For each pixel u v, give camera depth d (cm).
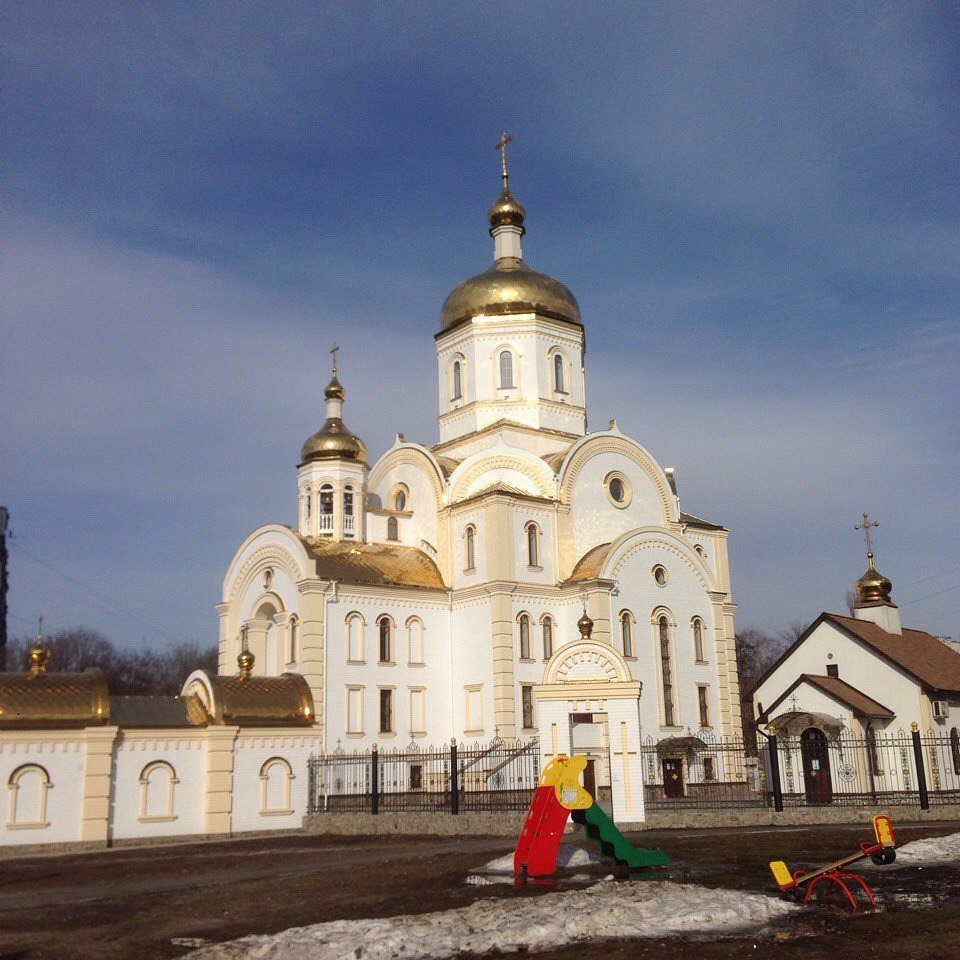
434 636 4866
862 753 4603
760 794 4506
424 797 4288
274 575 4916
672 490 5841
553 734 3111
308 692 3934
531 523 4941
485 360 5675
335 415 5762
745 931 1521
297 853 2891
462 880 2100
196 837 3516
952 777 4828
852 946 1391
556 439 5591
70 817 3284
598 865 2273
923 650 5378
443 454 5712
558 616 4900
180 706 3681
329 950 1448
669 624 5050
